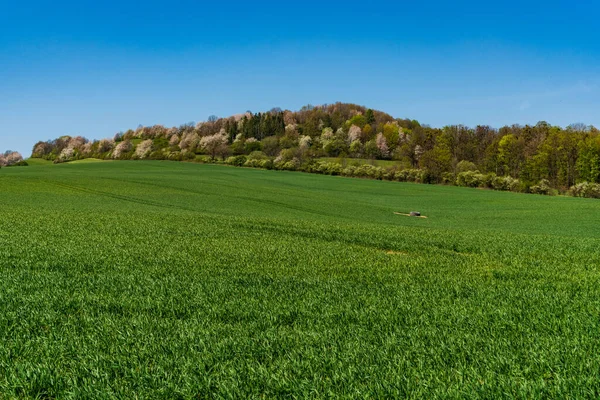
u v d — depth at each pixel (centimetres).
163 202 5078
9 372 577
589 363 589
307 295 1040
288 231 2542
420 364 596
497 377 549
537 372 577
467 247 2111
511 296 1055
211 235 2233
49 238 1902
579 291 1129
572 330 760
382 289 1136
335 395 502
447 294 1084
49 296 965
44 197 4881
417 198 7575
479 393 504
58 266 1342
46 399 527
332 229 2711
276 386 532
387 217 5106
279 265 1468
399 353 649
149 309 892
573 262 1694
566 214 5659
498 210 6159
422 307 943
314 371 581
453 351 651
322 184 9094
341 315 864
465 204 6881
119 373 586
